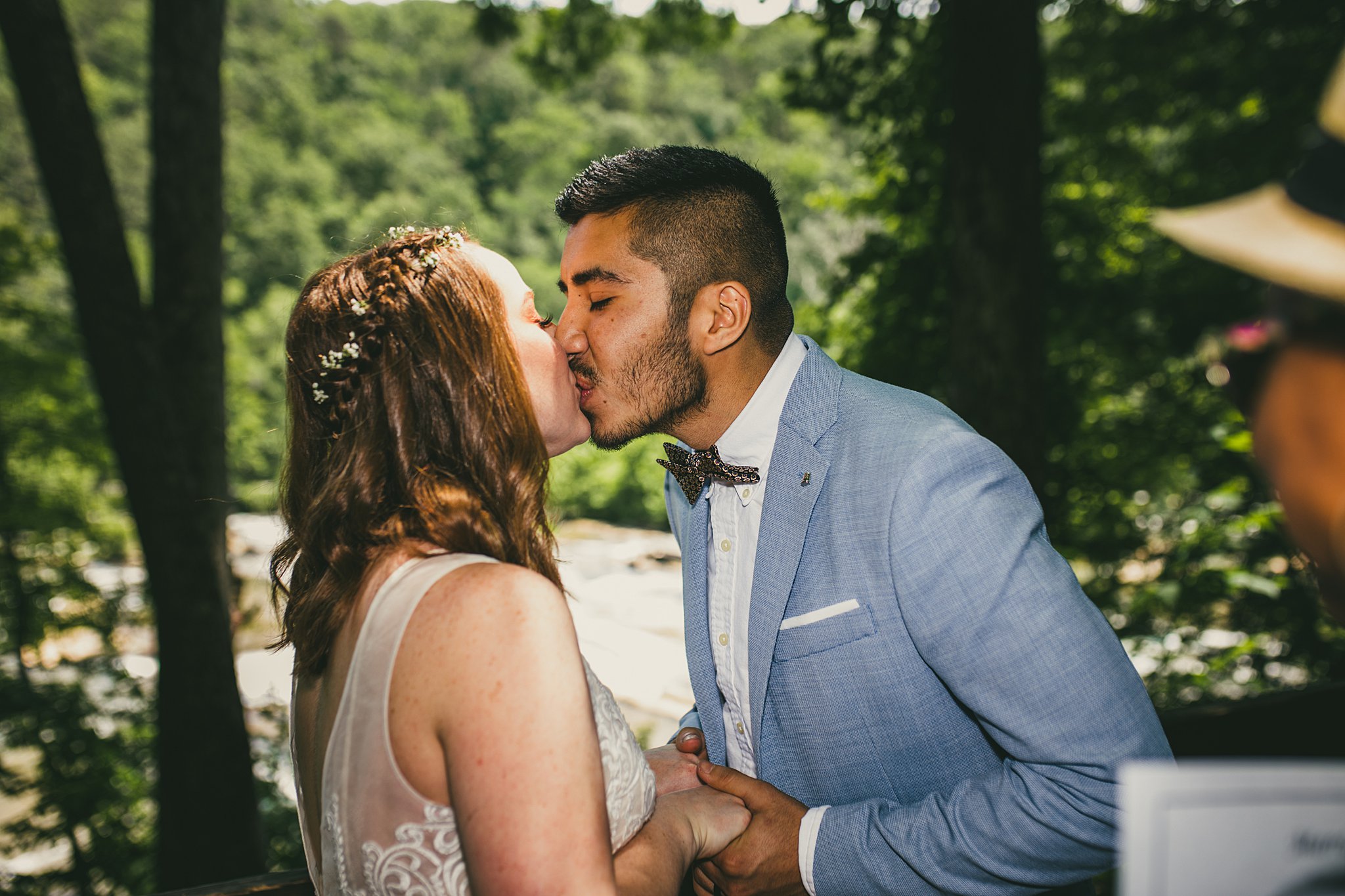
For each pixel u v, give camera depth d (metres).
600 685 1.25
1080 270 7.56
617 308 1.46
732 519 1.58
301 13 44.34
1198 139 8.58
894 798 1.38
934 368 6.66
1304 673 5.25
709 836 1.33
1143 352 7.32
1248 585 4.71
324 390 1.21
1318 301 0.58
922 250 6.77
